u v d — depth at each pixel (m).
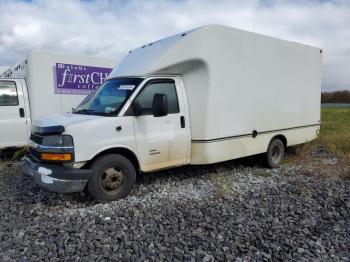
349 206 4.96
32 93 8.23
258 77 6.75
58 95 8.72
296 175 6.80
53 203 4.99
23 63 8.72
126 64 6.25
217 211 4.69
